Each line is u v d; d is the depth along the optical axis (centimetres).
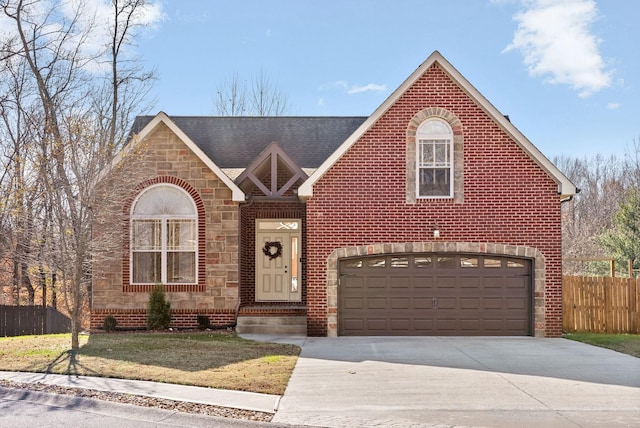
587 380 1046
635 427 764
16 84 2470
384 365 1185
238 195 1711
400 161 1667
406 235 1655
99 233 1493
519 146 1659
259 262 2028
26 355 1260
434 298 1666
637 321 1770
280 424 770
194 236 1728
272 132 2212
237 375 1059
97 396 912
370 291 1672
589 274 3089
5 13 2456
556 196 1652
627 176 5044
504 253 1645
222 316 1706
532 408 856
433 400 898
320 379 1046
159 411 833
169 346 1380
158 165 1727
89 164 1329
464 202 1658
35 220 1483
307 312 1658
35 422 788
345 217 1659
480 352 1354
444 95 1675
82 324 2723
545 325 1633
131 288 1708
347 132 2211
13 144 2281
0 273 2703
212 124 2259
